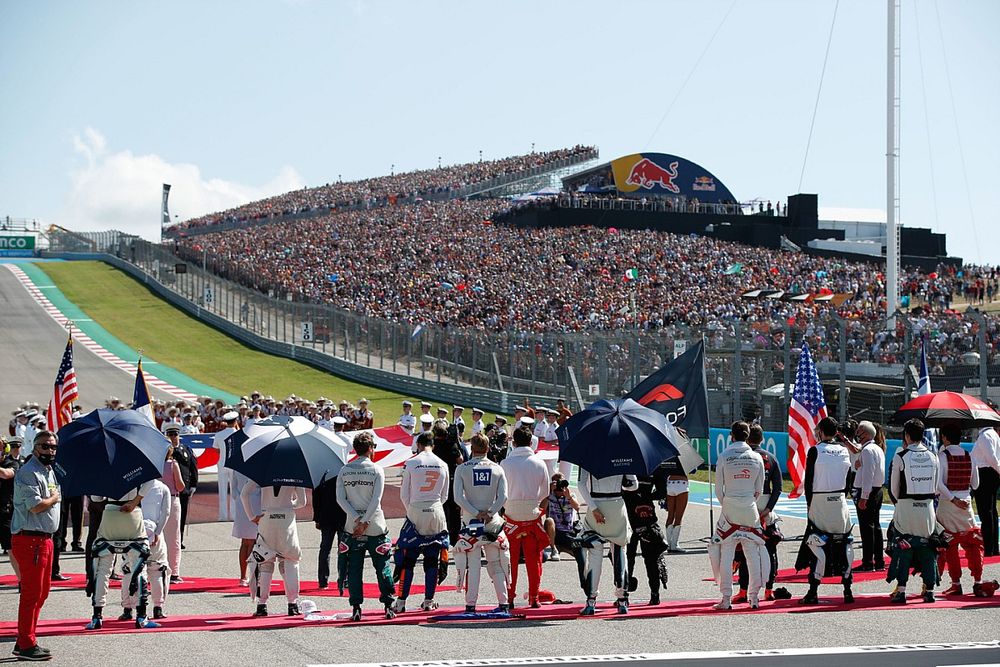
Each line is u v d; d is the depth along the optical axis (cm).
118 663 854
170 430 1498
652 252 6606
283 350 5459
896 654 881
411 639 956
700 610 1112
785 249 7506
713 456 2697
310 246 7244
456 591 1317
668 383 1562
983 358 2142
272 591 1301
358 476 1066
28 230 10156
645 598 1238
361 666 842
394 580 1106
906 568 1129
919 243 7800
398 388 4475
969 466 1173
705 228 7862
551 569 1477
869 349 2523
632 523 1163
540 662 857
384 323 4703
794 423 1803
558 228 7438
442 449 1408
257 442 1069
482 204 8788
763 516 1168
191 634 981
